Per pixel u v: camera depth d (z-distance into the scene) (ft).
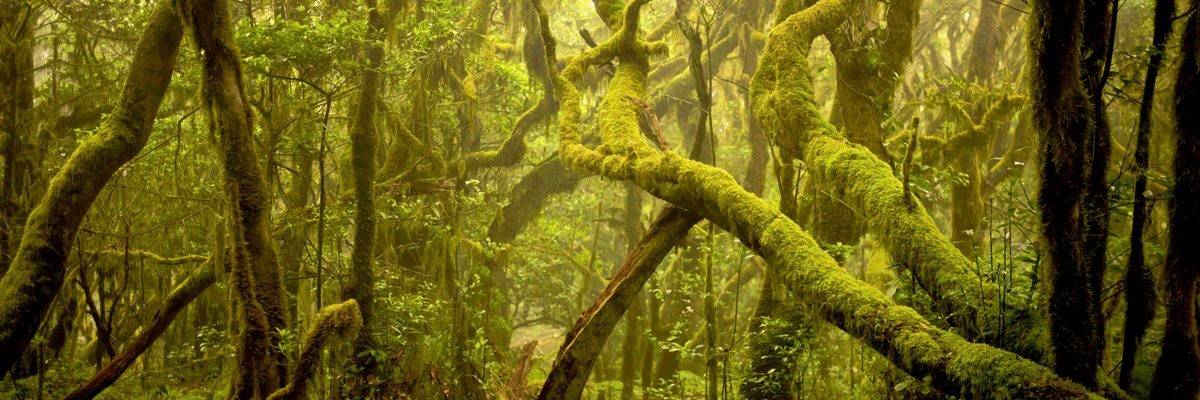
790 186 29.12
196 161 32.32
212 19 20.25
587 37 30.81
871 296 16.46
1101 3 14.12
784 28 24.07
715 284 46.06
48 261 21.98
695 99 50.26
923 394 17.17
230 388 25.46
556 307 58.59
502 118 45.78
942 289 16.37
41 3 35.04
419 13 34.06
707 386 27.63
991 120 38.45
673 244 22.61
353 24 25.39
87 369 32.83
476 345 28.63
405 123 37.32
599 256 58.13
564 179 45.85
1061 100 12.08
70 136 36.99
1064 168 12.13
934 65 59.93
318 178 37.14
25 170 32.40
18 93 33.50
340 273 27.53
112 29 37.40
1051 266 12.44
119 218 31.24
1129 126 41.83
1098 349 13.26
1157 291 16.79
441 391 26.78
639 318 41.27
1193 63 12.91
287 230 30.14
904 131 36.52
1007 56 54.60
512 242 45.21
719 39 50.03
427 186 33.76
